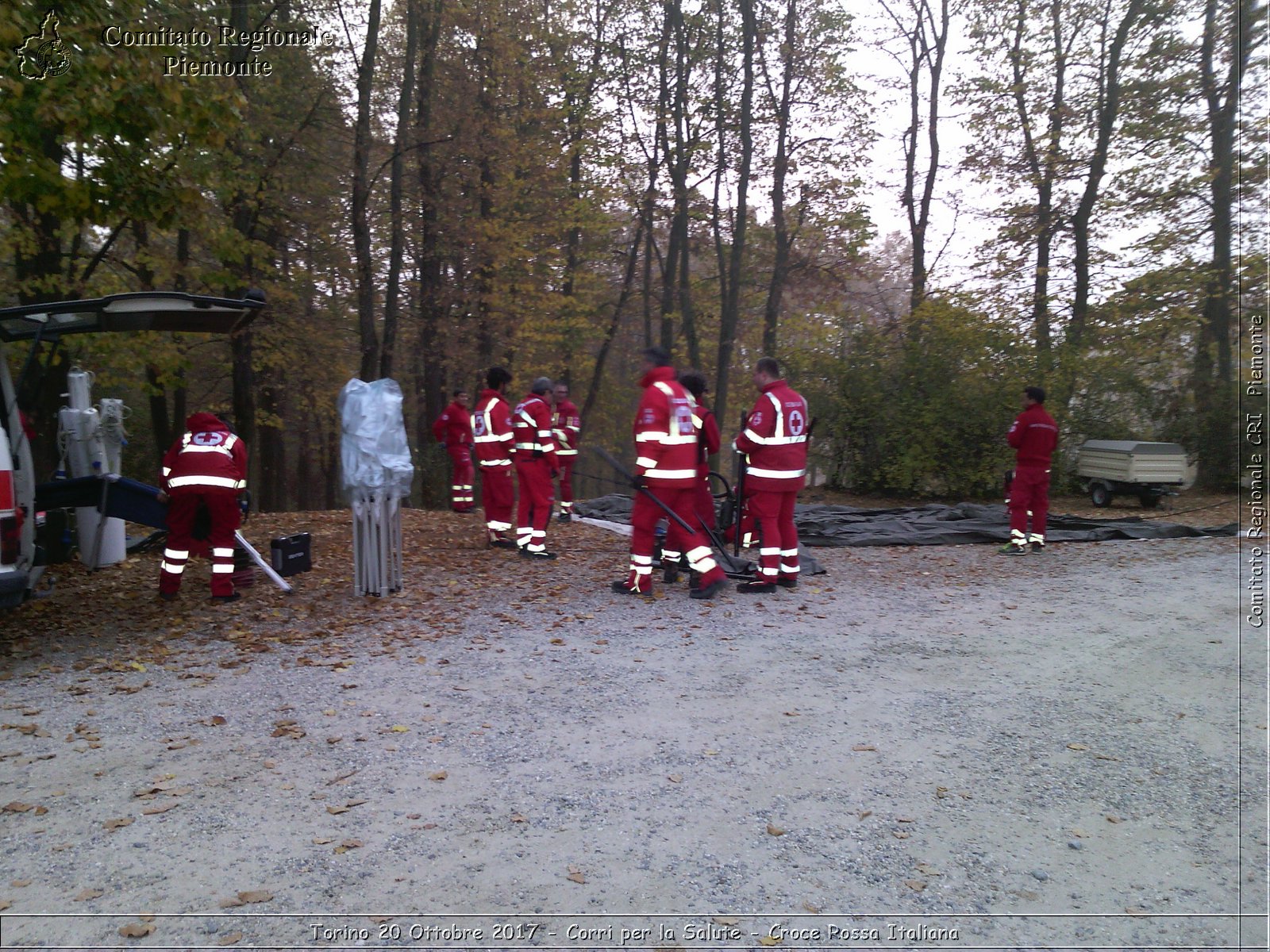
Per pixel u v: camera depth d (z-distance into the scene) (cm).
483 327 2069
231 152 1318
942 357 1819
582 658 591
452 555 980
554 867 329
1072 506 1652
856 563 978
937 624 696
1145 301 1912
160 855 336
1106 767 423
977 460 1777
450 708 495
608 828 359
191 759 425
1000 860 338
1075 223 2025
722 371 2245
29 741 448
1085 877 327
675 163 2259
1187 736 462
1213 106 1855
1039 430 1020
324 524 1220
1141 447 1552
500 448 1009
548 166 2138
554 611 726
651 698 513
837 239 2272
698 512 891
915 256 2252
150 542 983
